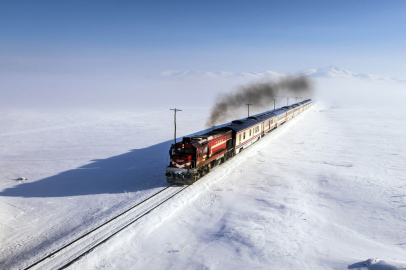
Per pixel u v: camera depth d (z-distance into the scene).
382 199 19.69
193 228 16.08
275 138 44.25
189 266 12.40
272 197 20.33
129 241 14.41
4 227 16.50
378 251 13.00
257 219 16.77
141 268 12.37
